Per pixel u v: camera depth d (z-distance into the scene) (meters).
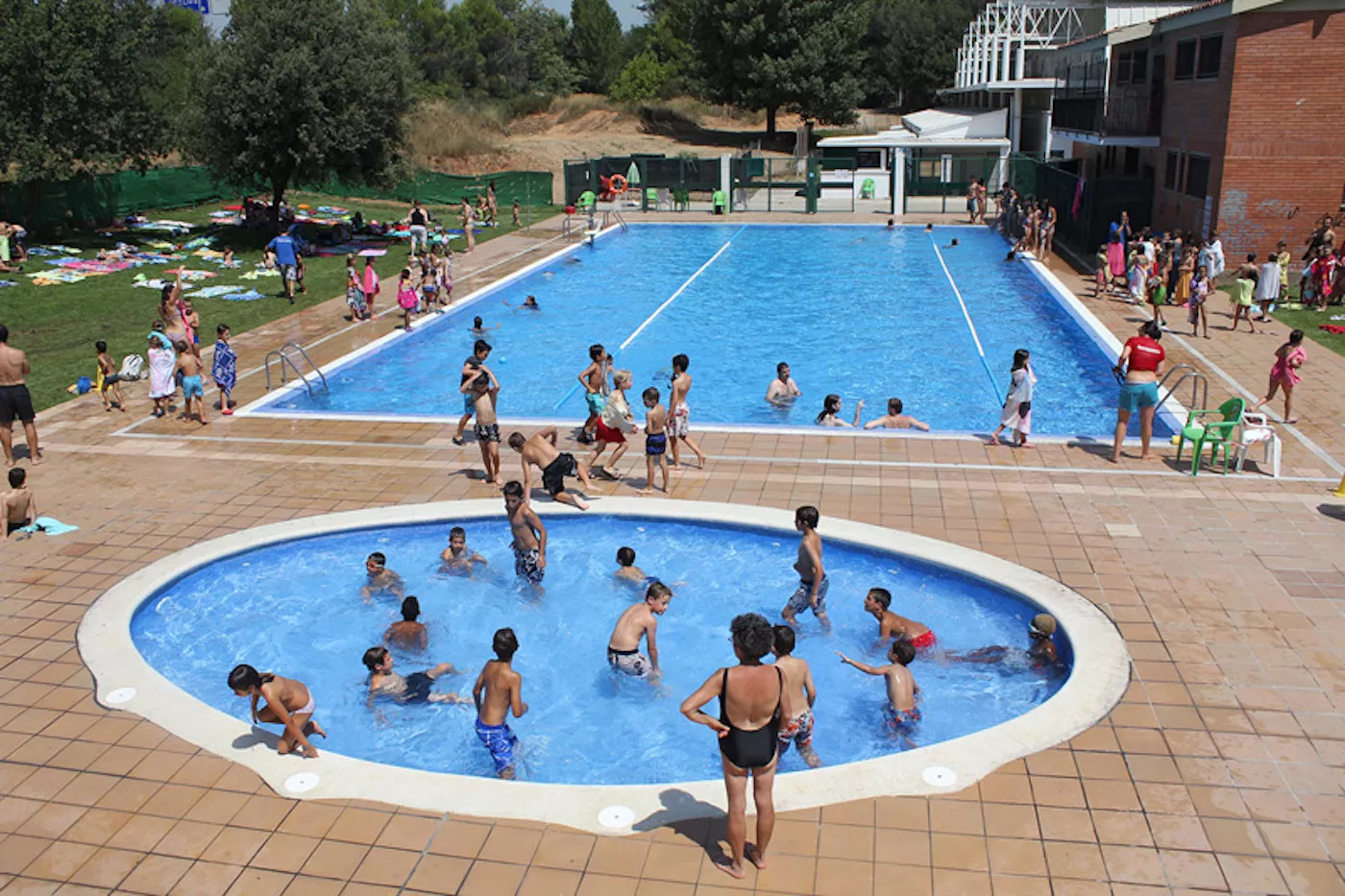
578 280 29.17
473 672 9.70
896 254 32.44
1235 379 16.98
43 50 27.75
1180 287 22.89
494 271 29.64
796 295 26.69
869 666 9.42
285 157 32.12
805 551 10.03
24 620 10.01
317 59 31.39
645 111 70.00
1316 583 10.03
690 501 12.62
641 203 44.19
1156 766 7.36
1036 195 36.47
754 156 60.59
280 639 10.30
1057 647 9.45
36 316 22.66
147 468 14.23
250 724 8.36
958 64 59.44
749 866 6.50
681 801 7.21
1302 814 6.83
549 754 8.48
